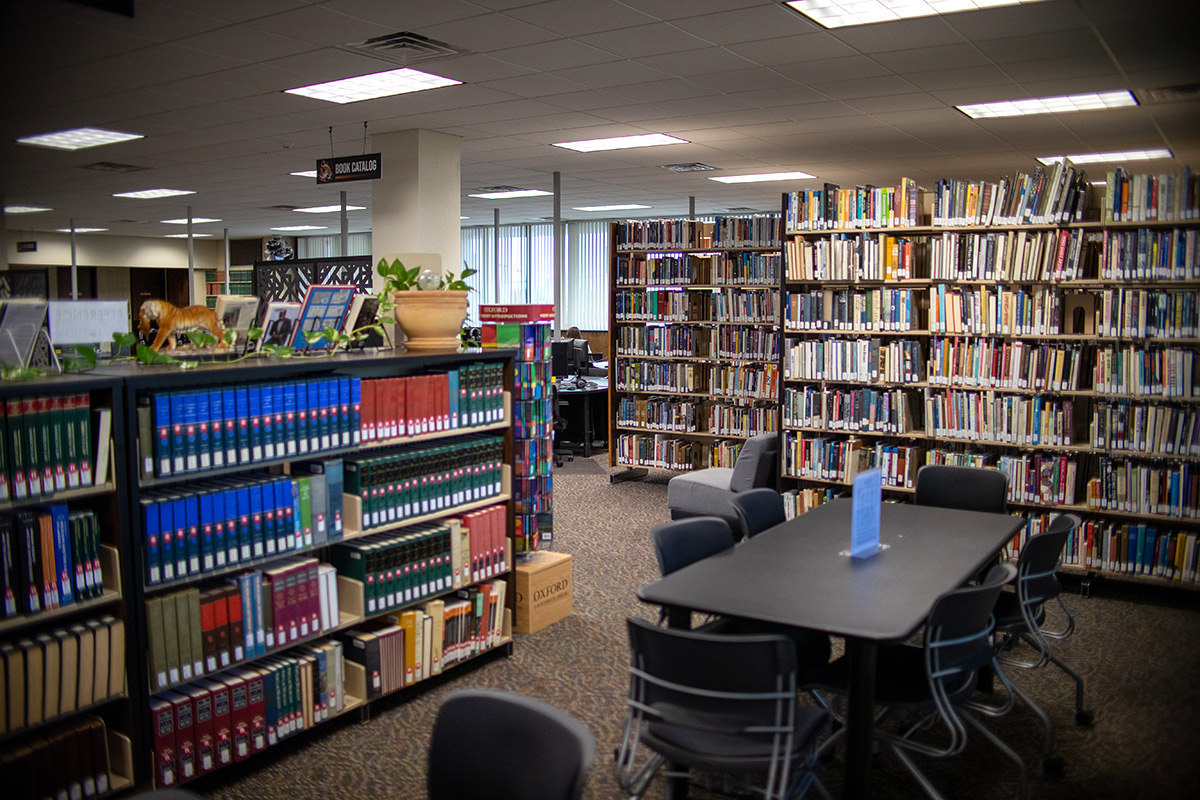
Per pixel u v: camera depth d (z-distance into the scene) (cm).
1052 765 321
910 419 621
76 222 1606
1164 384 482
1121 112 702
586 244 1692
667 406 834
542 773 180
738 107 703
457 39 516
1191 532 492
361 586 358
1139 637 455
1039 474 543
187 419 301
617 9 465
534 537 464
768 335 776
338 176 748
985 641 307
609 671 414
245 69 575
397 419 376
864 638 245
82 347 293
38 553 264
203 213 1469
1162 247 467
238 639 315
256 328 361
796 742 249
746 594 281
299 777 321
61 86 614
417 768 328
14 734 259
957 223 570
